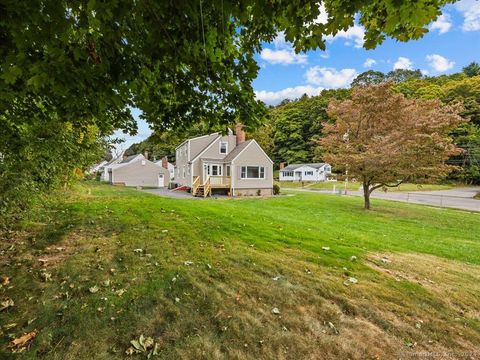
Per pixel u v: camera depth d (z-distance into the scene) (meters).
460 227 9.51
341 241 5.55
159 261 3.55
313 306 2.83
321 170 43.59
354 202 15.89
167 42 2.02
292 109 52.06
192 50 2.12
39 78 1.83
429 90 36.31
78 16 1.76
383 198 20.52
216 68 2.35
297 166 45.94
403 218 10.98
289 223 7.14
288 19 1.77
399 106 12.26
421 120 11.55
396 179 12.84
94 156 8.38
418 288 3.46
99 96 2.41
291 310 2.73
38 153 4.00
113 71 2.21
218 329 2.36
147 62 2.34
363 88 12.87
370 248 5.29
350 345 2.30
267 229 5.72
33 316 2.33
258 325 2.45
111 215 5.73
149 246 4.05
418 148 11.55
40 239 4.08
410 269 4.21
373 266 4.16
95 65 2.11
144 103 2.94
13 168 3.65
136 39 2.09
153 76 2.51
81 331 2.21
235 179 20.20
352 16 1.76
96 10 1.59
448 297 3.31
